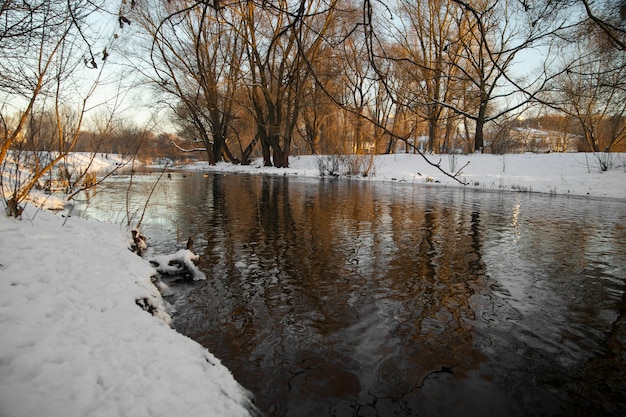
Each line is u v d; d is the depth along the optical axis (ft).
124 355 9.10
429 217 36.52
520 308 16.34
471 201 48.29
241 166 116.47
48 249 16.12
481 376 11.69
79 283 13.07
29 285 11.88
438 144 105.81
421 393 10.87
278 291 17.94
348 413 10.05
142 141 26.18
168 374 8.80
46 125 24.59
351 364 12.18
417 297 17.38
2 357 7.93
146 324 11.35
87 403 7.06
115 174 83.82
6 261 13.48
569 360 12.57
